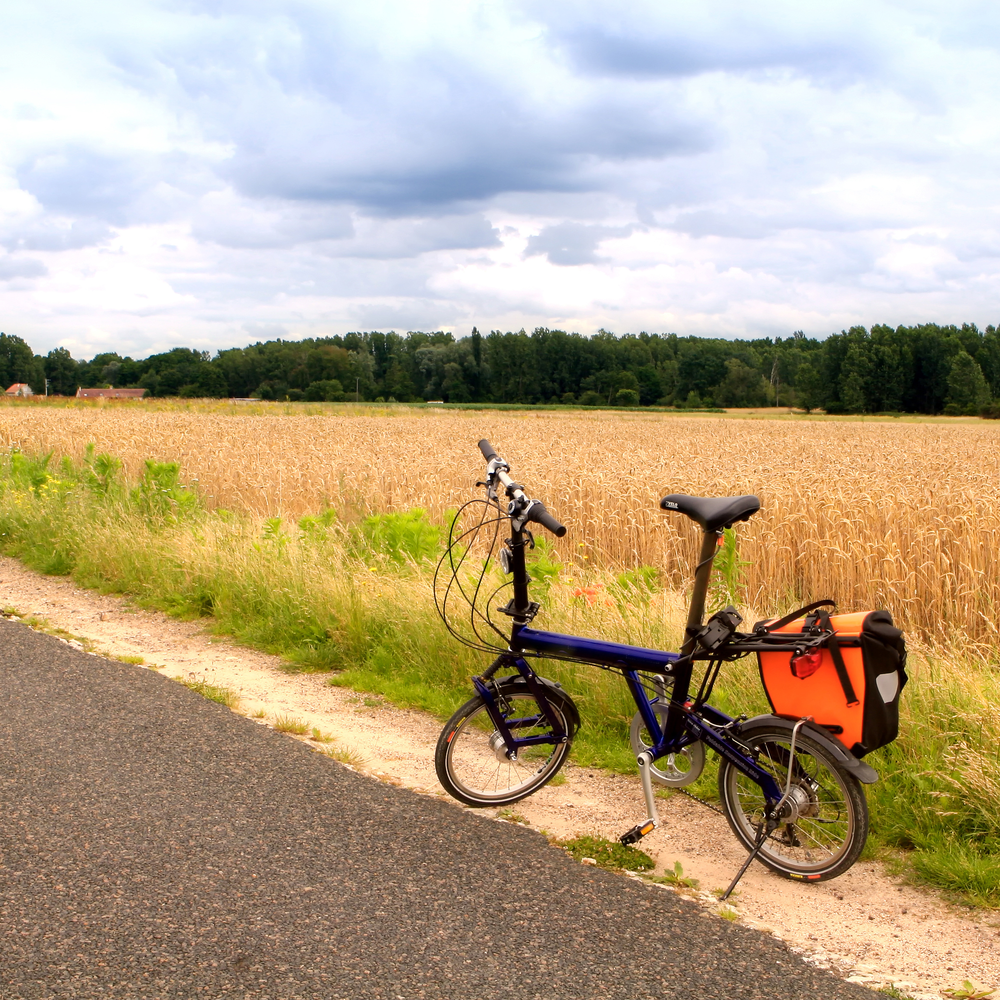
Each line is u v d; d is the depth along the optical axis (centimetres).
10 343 16500
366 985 245
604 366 15162
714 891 314
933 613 795
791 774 323
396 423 4225
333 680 558
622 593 659
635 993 245
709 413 11206
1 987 239
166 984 242
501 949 265
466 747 432
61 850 319
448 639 564
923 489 1153
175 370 15038
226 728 456
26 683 514
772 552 911
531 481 1243
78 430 2098
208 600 732
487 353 15150
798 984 253
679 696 353
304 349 15225
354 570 745
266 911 282
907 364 11825
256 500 1284
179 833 336
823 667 313
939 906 310
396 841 338
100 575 838
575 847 340
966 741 396
